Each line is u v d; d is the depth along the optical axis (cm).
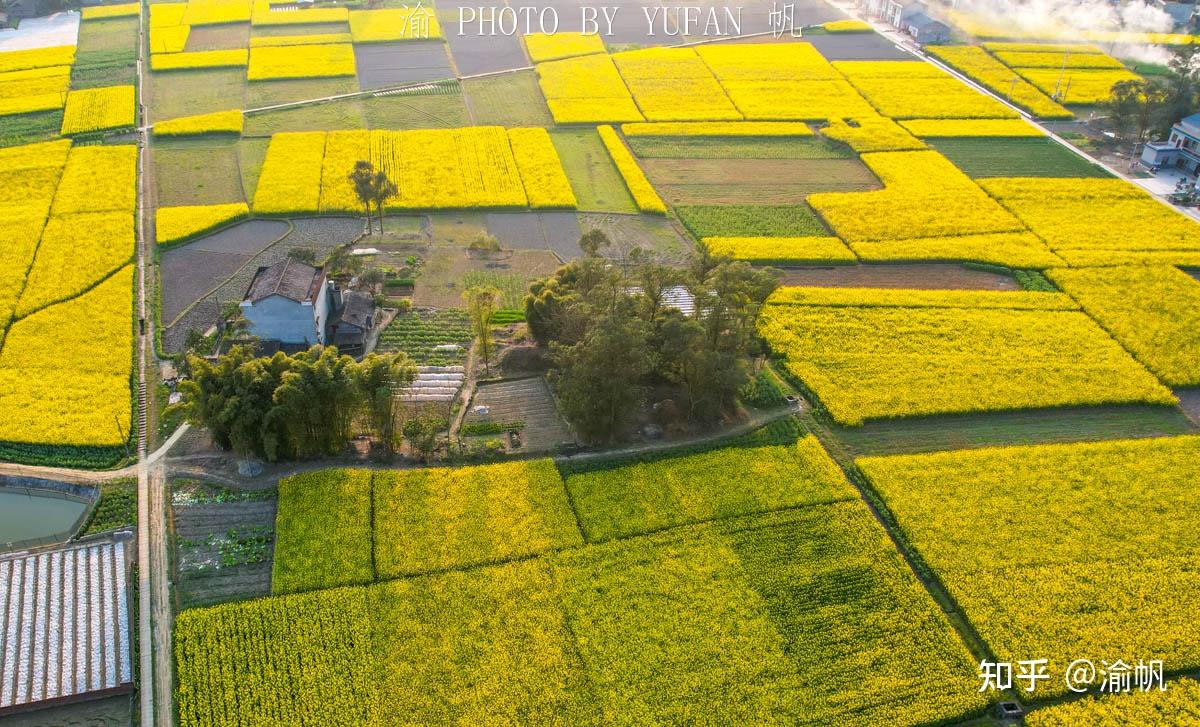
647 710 5638
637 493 7431
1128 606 6397
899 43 19938
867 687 5803
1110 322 10000
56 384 8550
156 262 10856
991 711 5738
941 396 8731
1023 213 12512
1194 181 13625
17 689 5816
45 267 10494
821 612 6347
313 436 7656
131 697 5806
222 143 14200
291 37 19112
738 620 6269
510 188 12938
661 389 8750
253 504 7306
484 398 8706
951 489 7531
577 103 16062
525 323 9938
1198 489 7569
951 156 14488
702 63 18275
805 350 9444
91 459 7738
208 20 19925
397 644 6041
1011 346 9556
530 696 5719
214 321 9750
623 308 8256
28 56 17562
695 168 13950
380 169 13350
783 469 7750
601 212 12544
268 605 6300
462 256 11325
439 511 7162
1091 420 8594
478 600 6381
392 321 9906
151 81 16688
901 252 11469
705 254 9038
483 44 19188
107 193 12319
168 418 8206
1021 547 6925
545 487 7462
